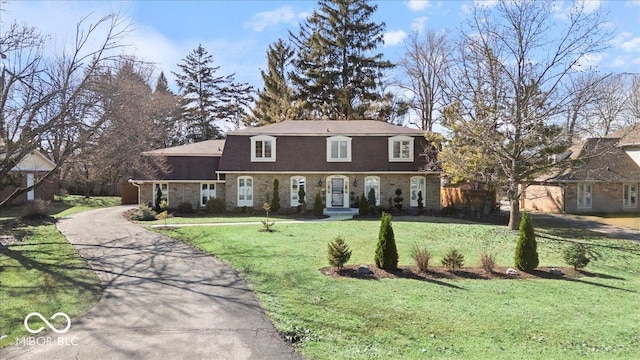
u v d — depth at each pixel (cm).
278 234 1766
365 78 4444
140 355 634
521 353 681
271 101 4866
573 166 1909
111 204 3412
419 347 690
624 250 1634
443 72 2688
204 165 2792
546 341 741
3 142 1520
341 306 882
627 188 2866
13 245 1507
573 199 2834
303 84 4569
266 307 866
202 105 5728
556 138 1766
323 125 2959
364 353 659
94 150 1645
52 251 1416
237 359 627
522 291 1054
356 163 2716
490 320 830
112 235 1766
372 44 4469
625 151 2998
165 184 2744
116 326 755
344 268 1219
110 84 1573
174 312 834
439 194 2725
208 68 5747
